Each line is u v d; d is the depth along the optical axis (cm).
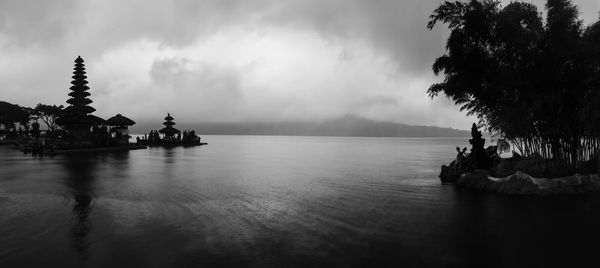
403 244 991
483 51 1742
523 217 1256
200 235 1080
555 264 835
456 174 2217
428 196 1709
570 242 984
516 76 1667
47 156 4109
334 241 1023
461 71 1780
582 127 1762
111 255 907
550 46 1603
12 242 1006
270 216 1322
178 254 916
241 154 5425
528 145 1859
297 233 1104
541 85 1653
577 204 1445
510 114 1697
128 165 3189
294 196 1731
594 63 1562
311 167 3291
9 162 3353
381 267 828
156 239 1038
